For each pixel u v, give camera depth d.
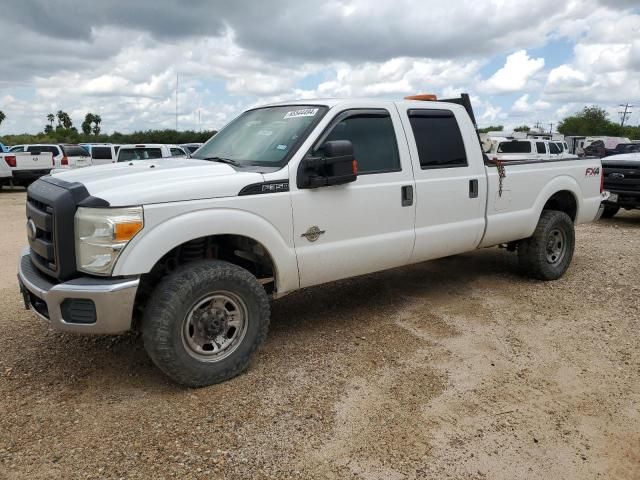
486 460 3.01
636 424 3.38
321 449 3.08
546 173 6.18
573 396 3.71
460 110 5.46
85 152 23.34
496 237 5.73
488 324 5.02
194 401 3.58
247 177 3.88
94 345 4.51
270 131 4.55
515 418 3.43
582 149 40.00
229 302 3.84
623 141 39.56
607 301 5.68
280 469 2.90
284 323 5.05
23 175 19.12
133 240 3.38
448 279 6.51
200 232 3.62
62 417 3.38
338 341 4.61
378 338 4.67
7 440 3.13
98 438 3.15
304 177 4.14
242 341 3.89
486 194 5.54
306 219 4.18
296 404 3.55
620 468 2.96
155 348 3.52
